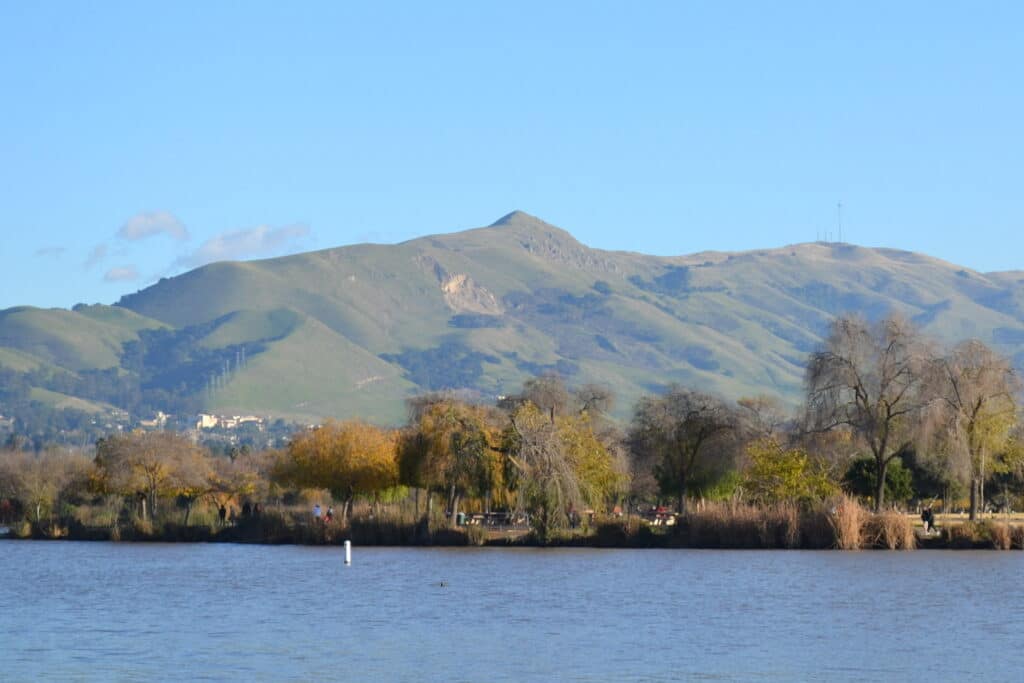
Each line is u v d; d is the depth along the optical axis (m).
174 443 128.50
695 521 96.88
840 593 65.69
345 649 48.81
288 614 59.28
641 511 138.12
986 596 64.06
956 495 128.75
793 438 109.56
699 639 51.00
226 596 66.81
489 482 99.44
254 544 108.88
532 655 47.31
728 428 119.31
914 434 98.69
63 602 64.56
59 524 122.81
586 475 102.50
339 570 81.00
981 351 101.19
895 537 91.81
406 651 48.25
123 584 73.69
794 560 83.69
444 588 69.88
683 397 121.12
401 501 129.62
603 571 78.44
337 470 113.44
